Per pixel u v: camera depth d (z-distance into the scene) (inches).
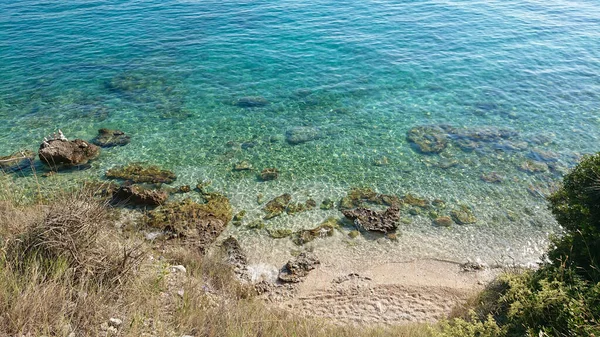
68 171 706.2
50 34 1291.8
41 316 257.1
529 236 601.3
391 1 1657.2
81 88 992.9
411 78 1052.5
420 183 700.7
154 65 1114.1
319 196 668.1
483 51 1198.9
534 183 697.6
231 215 624.4
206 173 715.4
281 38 1289.4
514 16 1483.8
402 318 478.9
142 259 367.6
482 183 700.0
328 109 919.7
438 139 810.8
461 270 550.6
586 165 416.2
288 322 393.7
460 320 351.6
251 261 552.7
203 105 931.3
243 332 303.1
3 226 361.4
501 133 828.0
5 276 280.2
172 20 1434.5
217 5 1599.4
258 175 713.0
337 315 481.1
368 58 1158.3
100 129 818.8
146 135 820.0
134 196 630.5
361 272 546.0
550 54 1174.3
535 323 308.5
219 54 1180.5
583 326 268.2
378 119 883.4
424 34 1317.7
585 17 1466.5
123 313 292.0
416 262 561.9
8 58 1125.1
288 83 1029.8
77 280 310.5
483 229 612.4
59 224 327.0
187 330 302.4
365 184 697.6
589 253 350.0
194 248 543.8
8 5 1562.5
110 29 1343.5
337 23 1409.9
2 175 666.2
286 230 601.6
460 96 969.5
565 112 901.2
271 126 857.5
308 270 542.0
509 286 443.2
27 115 878.4
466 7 1584.6
